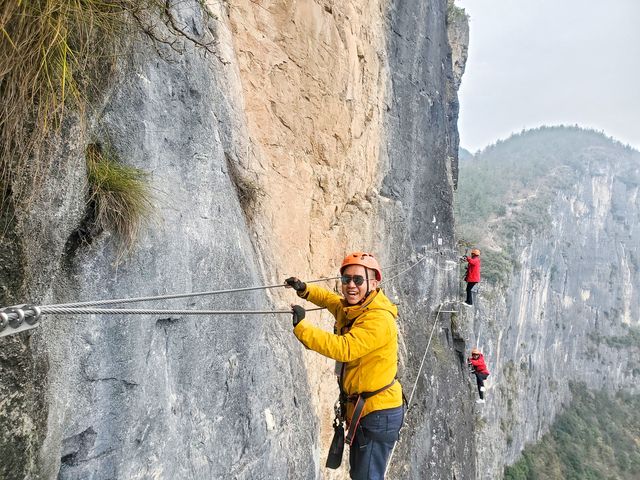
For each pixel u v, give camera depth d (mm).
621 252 115062
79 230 2879
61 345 2652
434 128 18922
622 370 96188
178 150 4270
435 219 18875
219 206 4949
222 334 4648
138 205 3277
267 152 7574
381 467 3473
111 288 3094
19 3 2131
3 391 2209
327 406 9172
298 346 7238
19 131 2283
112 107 3318
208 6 5777
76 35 2617
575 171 119438
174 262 3867
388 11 14602
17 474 2291
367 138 12469
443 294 19500
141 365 3363
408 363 14781
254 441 4926
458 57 29453
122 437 3137
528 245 79375
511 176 116500
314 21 8867
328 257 9922
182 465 3789
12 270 2299
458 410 19078
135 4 3141
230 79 6125
